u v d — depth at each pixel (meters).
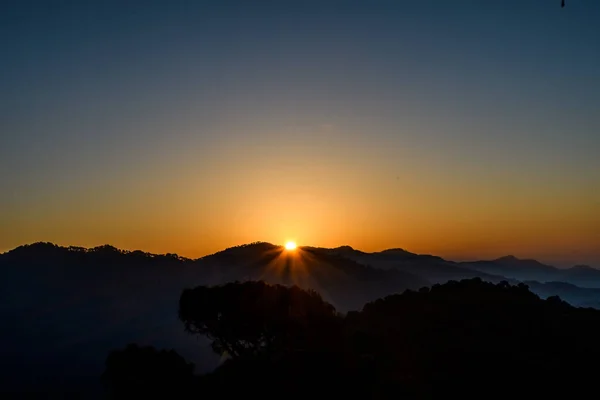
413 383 28.58
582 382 30.33
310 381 25.05
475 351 34.66
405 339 36.50
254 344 28.67
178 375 26.47
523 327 41.66
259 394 24.23
